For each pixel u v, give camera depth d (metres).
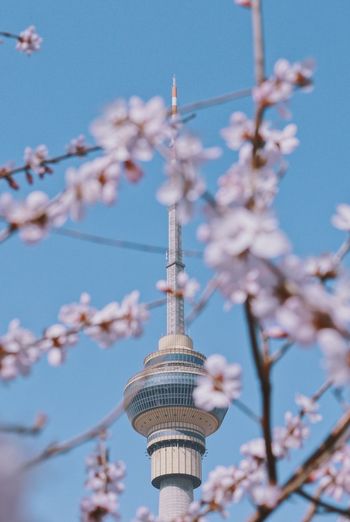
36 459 10.59
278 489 13.77
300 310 10.13
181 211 12.09
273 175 15.28
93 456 19.11
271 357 13.39
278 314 10.52
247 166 14.90
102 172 15.06
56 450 13.41
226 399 15.02
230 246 10.81
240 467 19.98
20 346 18.11
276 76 15.45
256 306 10.73
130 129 14.84
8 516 8.92
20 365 17.98
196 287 18.20
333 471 18.33
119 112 14.88
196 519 19.83
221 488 19.81
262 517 13.97
